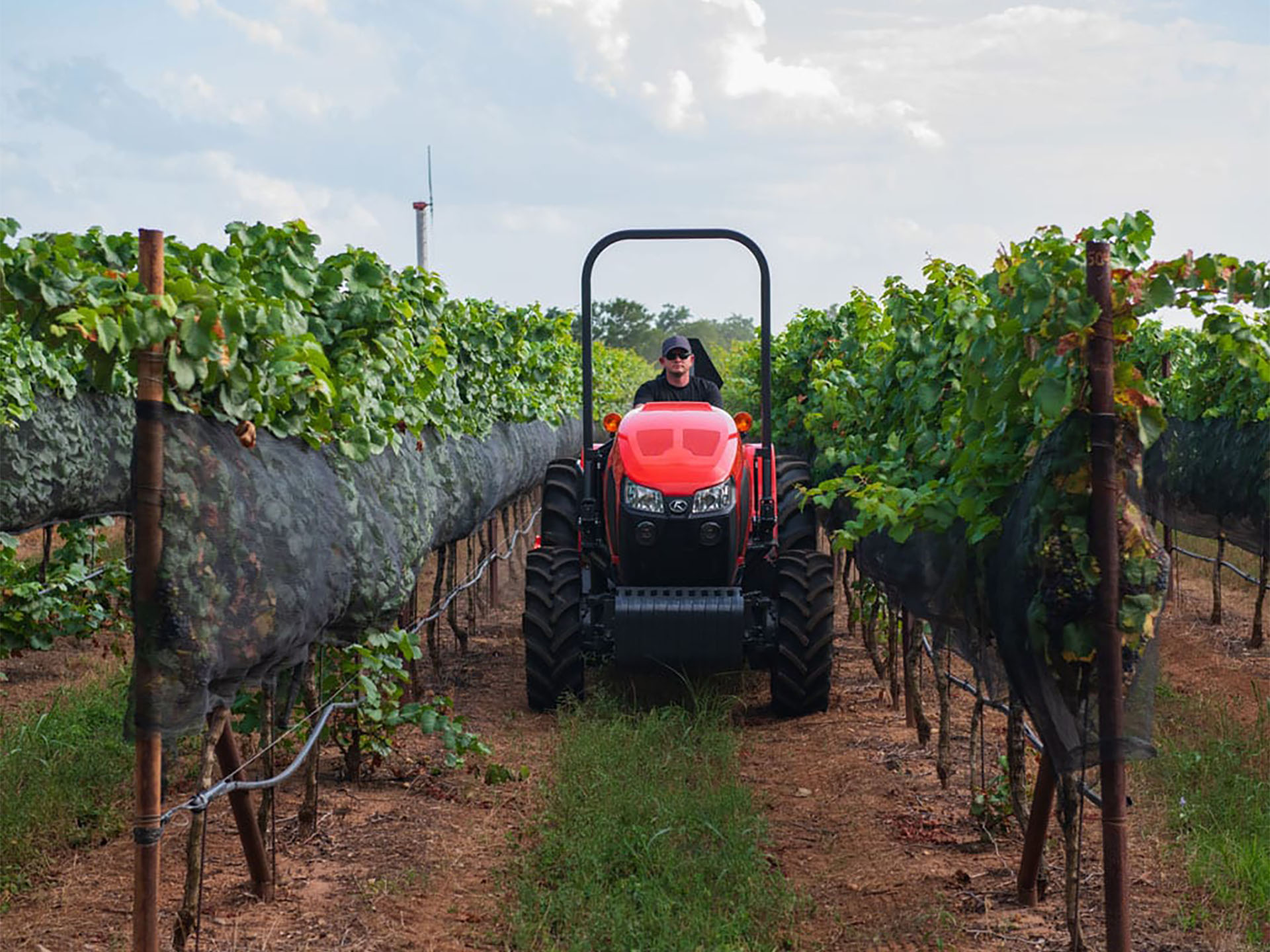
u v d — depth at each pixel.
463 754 6.75
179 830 5.56
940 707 6.20
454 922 4.62
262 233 5.16
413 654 5.54
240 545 3.85
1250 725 6.86
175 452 3.61
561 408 14.73
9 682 8.67
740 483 7.59
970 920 4.54
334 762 6.65
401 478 5.89
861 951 4.34
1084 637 3.67
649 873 4.93
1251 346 3.87
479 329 9.01
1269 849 4.88
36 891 4.86
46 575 9.12
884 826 5.64
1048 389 3.63
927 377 5.86
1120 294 3.62
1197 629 10.35
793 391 11.76
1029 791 5.84
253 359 4.06
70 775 6.00
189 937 4.28
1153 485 5.18
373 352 5.55
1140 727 3.68
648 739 6.61
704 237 7.70
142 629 3.50
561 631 7.54
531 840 5.46
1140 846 5.17
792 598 7.51
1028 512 3.81
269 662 4.19
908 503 4.59
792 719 7.61
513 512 13.78
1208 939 4.26
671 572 7.46
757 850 5.14
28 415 7.68
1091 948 4.23
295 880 4.95
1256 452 8.91
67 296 3.67
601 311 79.38
